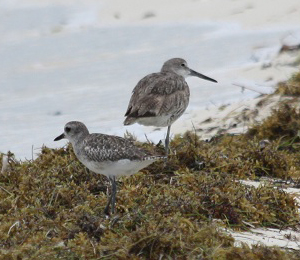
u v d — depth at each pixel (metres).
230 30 21.33
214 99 17.27
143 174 11.75
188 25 22.11
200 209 10.45
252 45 20.02
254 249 8.96
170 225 9.30
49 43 22.03
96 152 10.29
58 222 9.54
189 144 12.89
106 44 21.59
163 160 12.40
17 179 11.64
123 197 10.65
